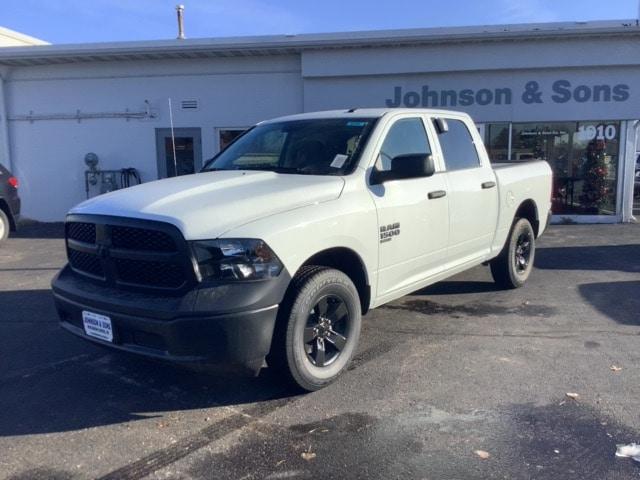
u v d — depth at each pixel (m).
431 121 5.80
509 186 6.79
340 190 4.55
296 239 4.04
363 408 4.13
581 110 13.55
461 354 5.14
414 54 13.69
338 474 3.33
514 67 13.45
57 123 15.25
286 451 3.59
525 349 5.25
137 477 3.34
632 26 12.53
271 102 14.67
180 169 15.17
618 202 13.87
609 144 13.77
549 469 3.35
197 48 13.66
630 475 3.28
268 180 4.65
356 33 13.28
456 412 4.05
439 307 6.61
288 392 4.39
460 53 13.55
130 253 3.95
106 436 3.82
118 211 4.05
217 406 4.22
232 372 3.87
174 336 3.68
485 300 6.89
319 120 5.54
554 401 4.20
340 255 4.62
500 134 13.95
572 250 10.21
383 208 4.80
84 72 14.96
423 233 5.30
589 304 6.68
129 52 13.82
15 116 15.27
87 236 4.32
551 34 12.77
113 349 4.05
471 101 13.84
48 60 14.47
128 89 14.94
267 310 3.83
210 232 3.75
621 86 13.35
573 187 14.04
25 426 3.97
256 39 13.45
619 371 4.73
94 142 15.24
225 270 3.74
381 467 3.39
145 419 4.05
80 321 4.26
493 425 3.86
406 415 4.02
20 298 7.41
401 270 5.12
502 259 7.06
